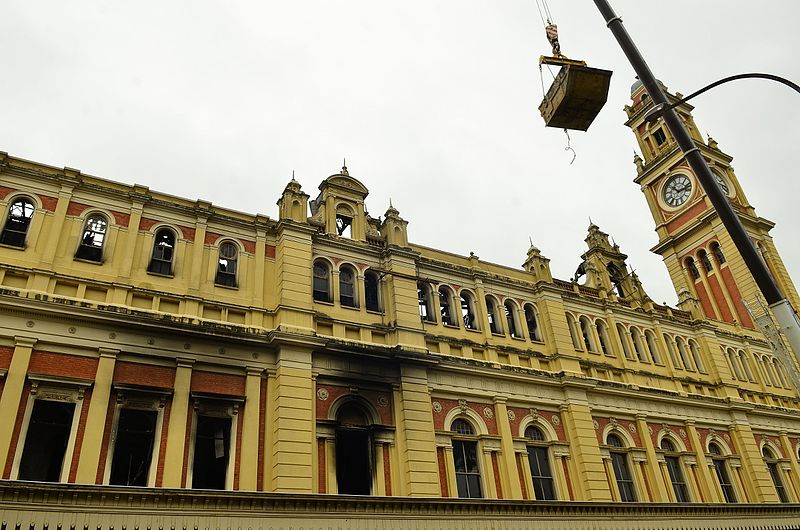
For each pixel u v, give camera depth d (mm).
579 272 39531
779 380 42406
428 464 23875
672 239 53719
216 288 23906
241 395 21984
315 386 23344
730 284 49188
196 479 20203
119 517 17281
